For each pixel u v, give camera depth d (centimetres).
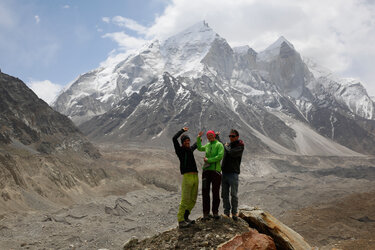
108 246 4584
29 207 6481
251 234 838
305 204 8694
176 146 1073
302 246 970
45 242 4531
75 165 9994
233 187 1074
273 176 15700
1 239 4381
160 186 12312
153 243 979
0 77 13212
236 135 1095
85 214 6606
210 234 943
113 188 9819
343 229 5531
